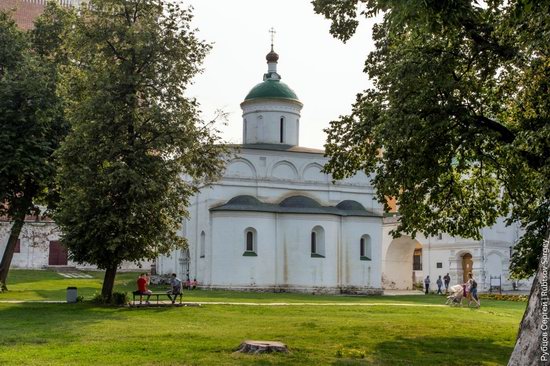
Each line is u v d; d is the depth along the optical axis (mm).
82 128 28625
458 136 18859
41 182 34469
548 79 18156
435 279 60594
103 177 27562
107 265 29781
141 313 25750
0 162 32688
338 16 20906
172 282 30641
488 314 30469
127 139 29562
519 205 21078
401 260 64188
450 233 23484
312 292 48562
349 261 50875
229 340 17422
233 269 46938
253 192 50500
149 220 29344
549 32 15445
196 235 51625
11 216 37125
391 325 22969
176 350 15414
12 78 34156
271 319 24281
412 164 19047
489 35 18172
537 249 18531
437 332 21359
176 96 30516
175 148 30609
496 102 20438
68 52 35656
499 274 57812
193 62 30984
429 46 18641
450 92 18391
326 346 16984
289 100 55688
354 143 21438
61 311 26031
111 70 29562
